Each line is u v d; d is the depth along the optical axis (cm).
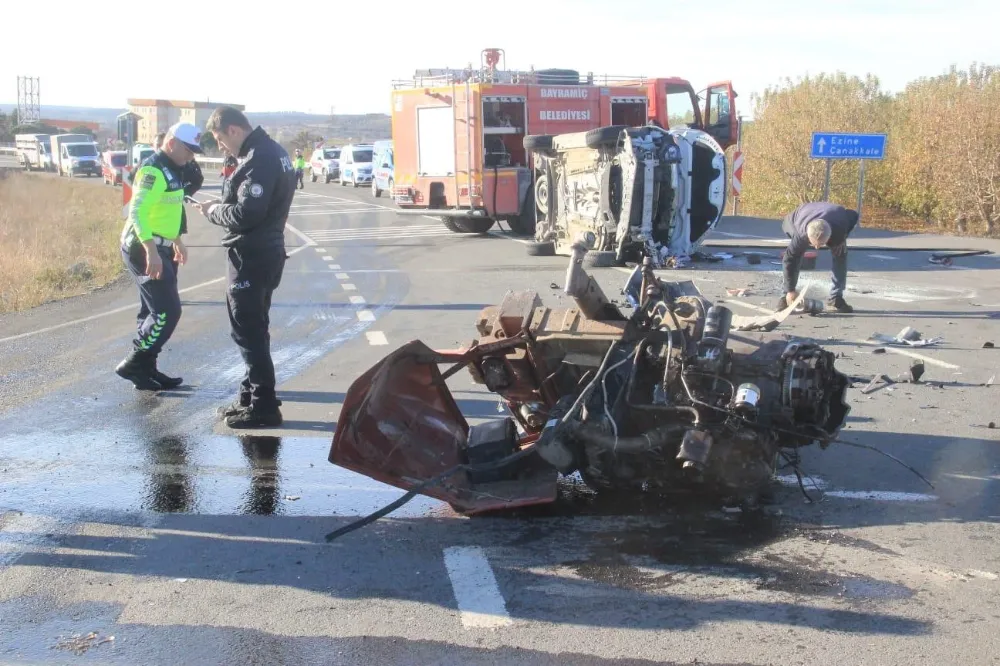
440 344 952
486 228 2173
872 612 393
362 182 4488
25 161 6838
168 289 780
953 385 754
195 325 1096
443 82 2061
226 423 697
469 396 753
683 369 486
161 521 514
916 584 418
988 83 2488
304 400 763
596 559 452
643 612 397
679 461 507
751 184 3136
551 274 1445
